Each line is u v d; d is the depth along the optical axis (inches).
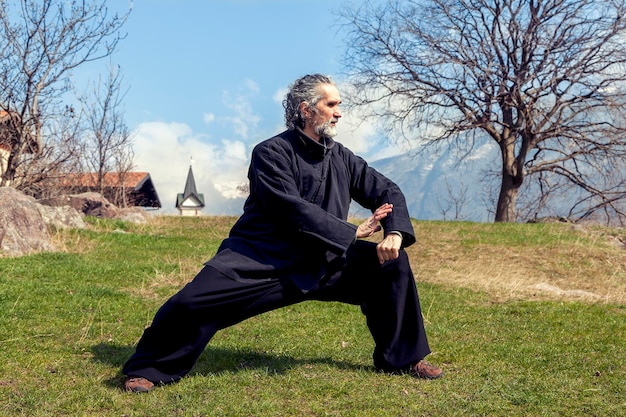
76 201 807.1
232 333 270.1
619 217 1231.5
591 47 1082.7
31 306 310.5
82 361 219.9
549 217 1037.8
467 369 219.6
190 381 195.0
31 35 779.4
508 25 1107.9
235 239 191.3
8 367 211.0
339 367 214.7
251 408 174.2
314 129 190.7
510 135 1209.4
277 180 185.9
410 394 187.5
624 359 236.2
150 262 485.7
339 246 182.7
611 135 1122.0
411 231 189.9
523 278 500.7
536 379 207.5
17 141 804.6
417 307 201.8
